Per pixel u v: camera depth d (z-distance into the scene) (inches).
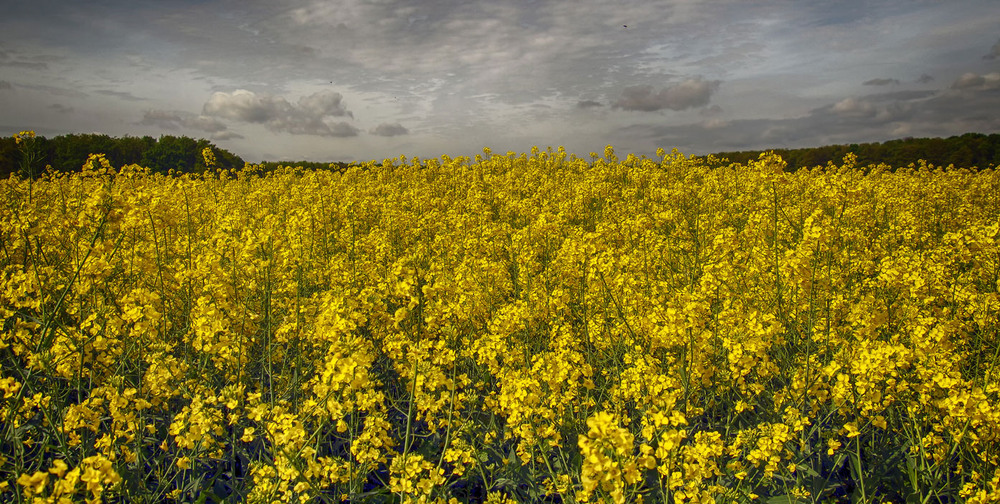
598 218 440.1
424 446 166.9
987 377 162.2
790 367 194.9
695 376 169.2
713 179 548.4
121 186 184.9
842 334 206.1
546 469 156.6
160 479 136.9
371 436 138.2
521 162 809.5
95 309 181.6
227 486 154.7
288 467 122.2
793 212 353.4
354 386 124.2
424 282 223.1
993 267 234.1
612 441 87.7
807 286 188.4
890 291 229.3
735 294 231.8
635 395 162.9
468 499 152.3
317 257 278.4
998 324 198.2
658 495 141.6
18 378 174.7
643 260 285.0
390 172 704.4
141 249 228.8
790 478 141.5
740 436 143.7
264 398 177.0
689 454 126.3
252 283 202.7
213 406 147.0
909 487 153.9
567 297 223.5
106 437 132.3
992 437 133.6
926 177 674.8
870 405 153.4
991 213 447.8
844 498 155.5
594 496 126.4
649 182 592.4
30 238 219.9
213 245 243.6
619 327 198.7
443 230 363.6
